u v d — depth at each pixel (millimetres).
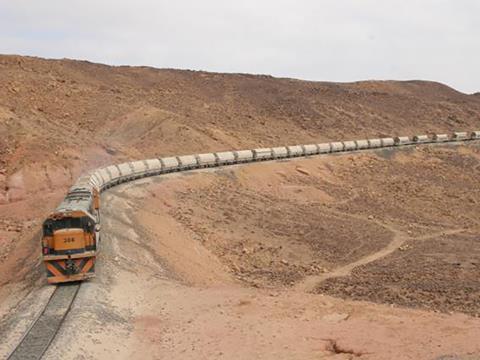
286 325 20203
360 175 71875
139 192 44281
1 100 67500
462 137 100500
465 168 83625
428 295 28234
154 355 17891
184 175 53719
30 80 75625
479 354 16797
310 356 17422
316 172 68312
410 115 124625
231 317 21078
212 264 33875
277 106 107625
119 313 21062
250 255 37531
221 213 45969
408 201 64250
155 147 68625
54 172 49844
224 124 89312
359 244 43625
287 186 60812
